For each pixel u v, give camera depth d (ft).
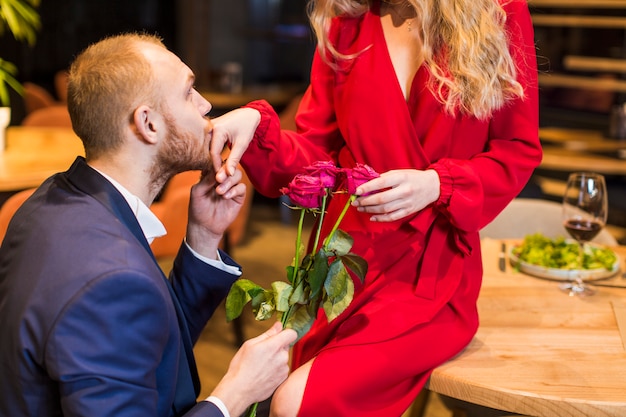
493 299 6.24
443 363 5.19
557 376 4.98
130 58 4.25
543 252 6.88
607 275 6.72
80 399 3.70
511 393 4.76
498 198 5.31
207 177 5.17
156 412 4.01
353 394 4.92
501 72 5.11
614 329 5.70
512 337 5.56
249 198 11.27
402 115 5.32
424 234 5.36
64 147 11.75
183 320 4.68
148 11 24.25
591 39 17.53
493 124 5.45
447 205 5.10
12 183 9.49
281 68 24.48
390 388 5.06
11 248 4.27
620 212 13.66
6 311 4.00
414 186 4.92
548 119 18.43
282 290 4.59
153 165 4.44
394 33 5.49
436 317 5.33
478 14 5.07
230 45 24.72
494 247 7.59
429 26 5.23
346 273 4.58
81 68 4.30
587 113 17.95
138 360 3.87
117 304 3.79
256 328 12.25
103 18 23.85
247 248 16.35
